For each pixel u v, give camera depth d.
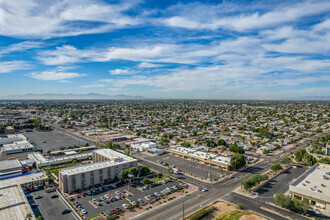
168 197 117.12
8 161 165.38
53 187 126.81
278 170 160.25
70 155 195.62
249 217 95.81
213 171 159.50
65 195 119.44
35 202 111.50
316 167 152.62
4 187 120.44
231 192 123.31
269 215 98.50
